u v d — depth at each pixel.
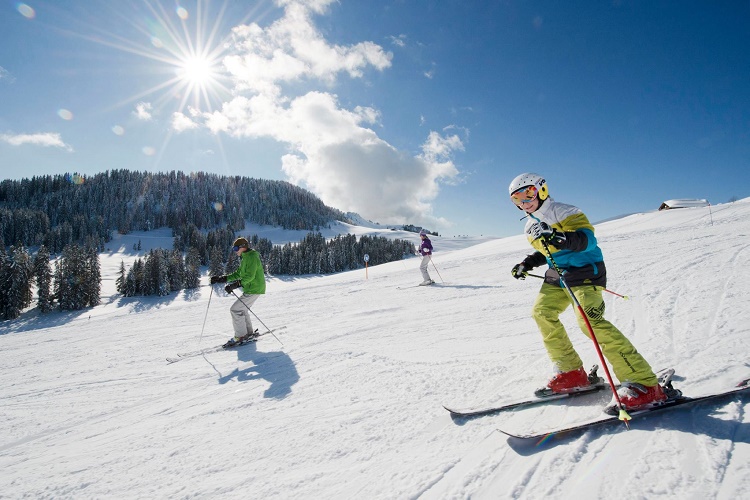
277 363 4.79
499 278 10.99
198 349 6.19
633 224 22.92
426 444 2.39
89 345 7.05
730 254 8.05
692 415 2.17
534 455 2.06
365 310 8.15
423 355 4.39
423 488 1.93
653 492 1.62
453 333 5.35
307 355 4.96
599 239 15.59
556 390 2.71
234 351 5.76
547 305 2.78
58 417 3.71
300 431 2.84
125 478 2.48
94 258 68.00
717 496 1.52
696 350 3.21
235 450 2.68
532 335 4.78
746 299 4.52
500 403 2.80
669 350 3.34
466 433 2.44
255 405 3.50
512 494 1.77
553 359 2.77
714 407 2.22
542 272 10.75
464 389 3.20
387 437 2.56
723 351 3.08
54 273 66.00
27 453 3.01
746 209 19.25
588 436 2.16
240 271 6.34
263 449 2.64
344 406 3.19
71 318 59.56
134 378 4.78
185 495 2.21
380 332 5.91
